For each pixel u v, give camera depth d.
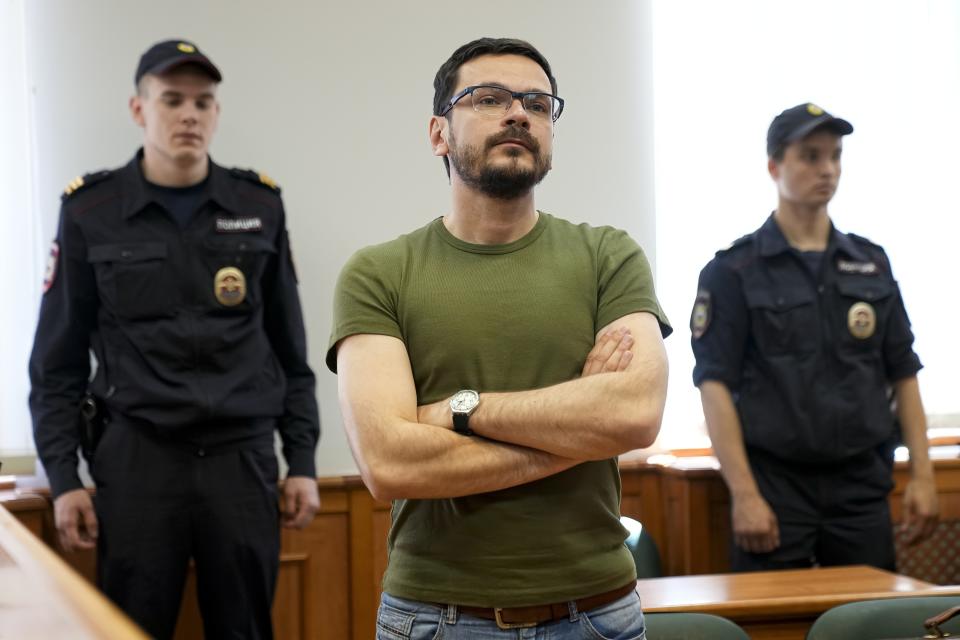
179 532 2.67
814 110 3.14
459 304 1.64
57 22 3.16
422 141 3.44
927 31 3.82
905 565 3.58
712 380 3.13
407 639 1.55
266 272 2.86
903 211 3.81
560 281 1.66
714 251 3.70
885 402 3.14
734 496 3.08
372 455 1.57
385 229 3.41
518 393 1.58
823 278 3.14
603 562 1.56
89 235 2.69
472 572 1.53
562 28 3.57
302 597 3.22
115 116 3.20
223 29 3.29
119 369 2.67
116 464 2.66
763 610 2.14
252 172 2.88
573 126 3.58
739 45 3.72
